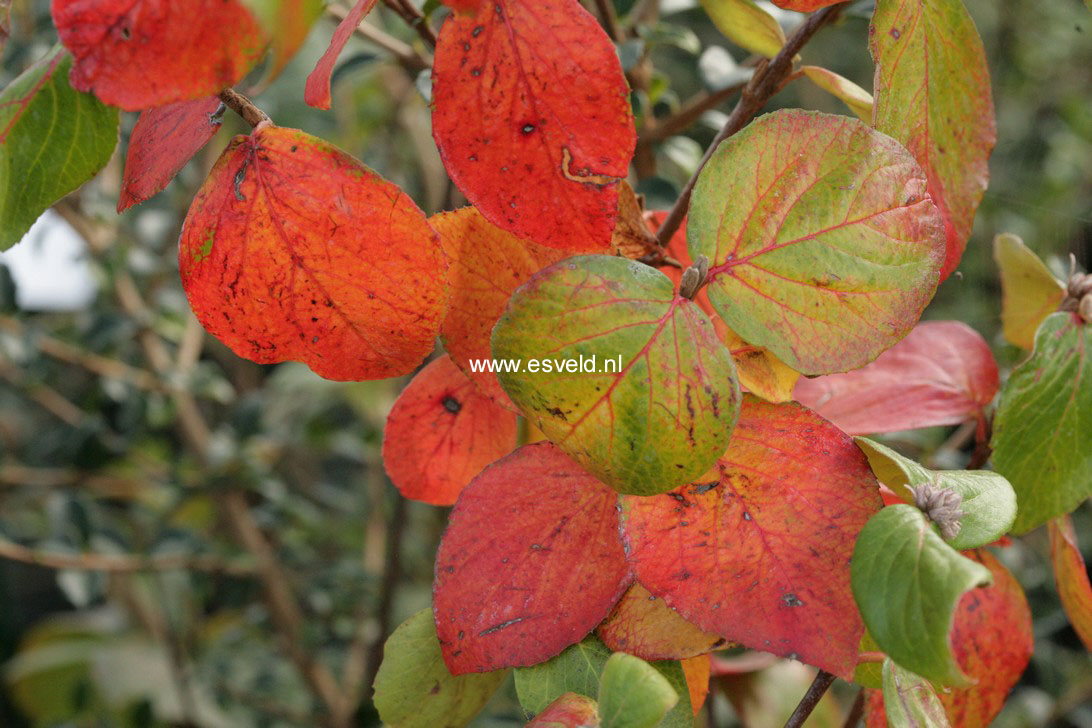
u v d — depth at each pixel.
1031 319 0.48
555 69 0.35
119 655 1.41
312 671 1.05
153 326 1.03
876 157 0.36
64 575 0.98
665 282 0.35
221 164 0.36
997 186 1.34
